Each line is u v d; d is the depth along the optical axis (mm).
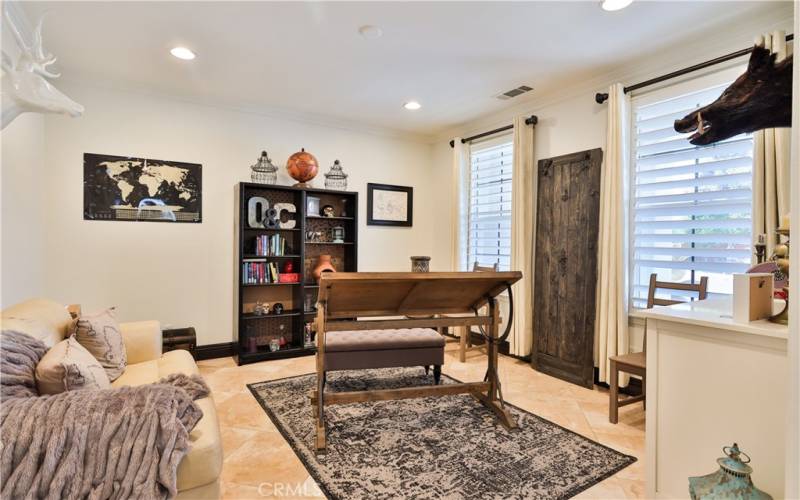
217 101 4113
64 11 2496
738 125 1715
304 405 2971
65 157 3471
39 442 1241
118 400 1402
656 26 2674
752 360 1488
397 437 2492
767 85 1571
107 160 3643
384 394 2645
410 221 5469
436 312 2953
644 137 3211
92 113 3584
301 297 4355
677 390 1693
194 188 4039
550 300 3785
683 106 3002
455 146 5043
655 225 3139
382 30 2750
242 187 4012
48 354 1709
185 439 1382
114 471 1277
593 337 3424
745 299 1520
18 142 2725
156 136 3863
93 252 3598
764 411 1459
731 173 2725
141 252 3803
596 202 3441
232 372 3738
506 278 2566
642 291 3230
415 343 3119
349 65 3297
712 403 1592
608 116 3322
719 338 1570
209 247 4125
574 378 3512
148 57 3145
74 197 3512
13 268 2637
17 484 1188
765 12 2484
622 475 2104
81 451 1272
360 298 2611
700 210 2883
